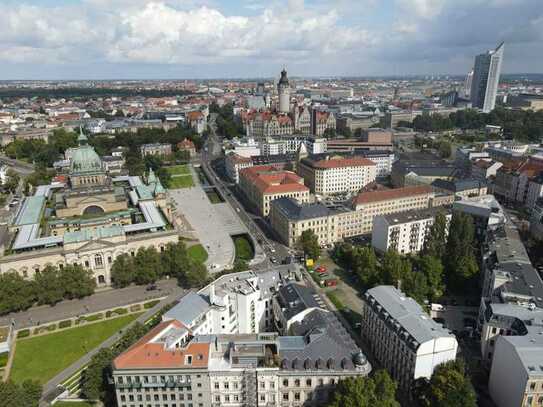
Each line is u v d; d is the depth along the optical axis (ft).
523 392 434.71
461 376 441.68
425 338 472.44
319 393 444.96
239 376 436.76
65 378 538.06
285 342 467.52
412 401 479.41
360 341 599.16
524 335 474.90
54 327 643.04
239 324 590.55
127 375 430.20
